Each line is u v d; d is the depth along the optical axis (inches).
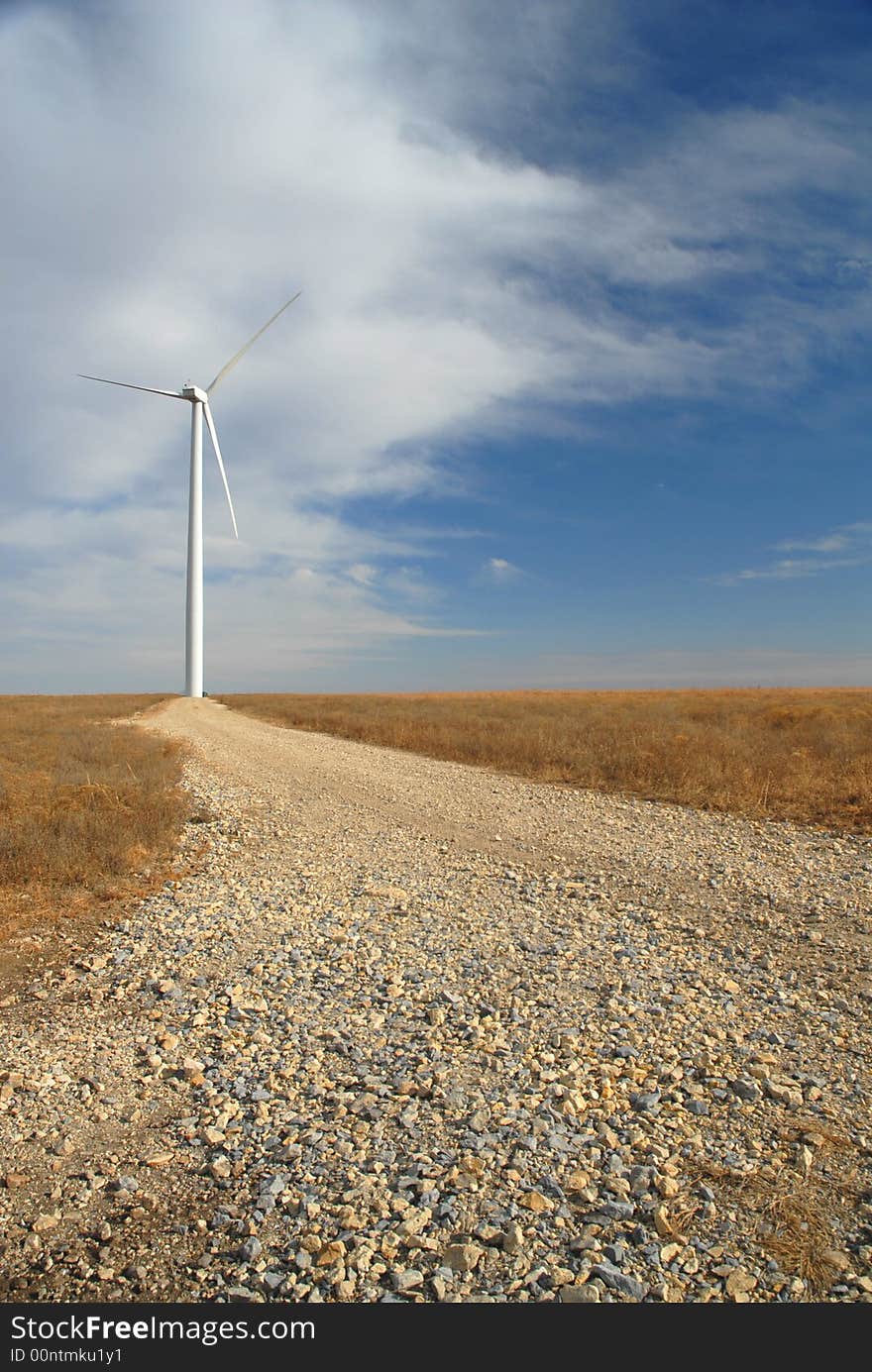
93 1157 181.5
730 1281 136.3
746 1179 162.9
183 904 383.2
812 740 840.9
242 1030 246.4
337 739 1322.6
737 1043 222.1
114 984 288.0
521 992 265.4
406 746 1138.0
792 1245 144.3
